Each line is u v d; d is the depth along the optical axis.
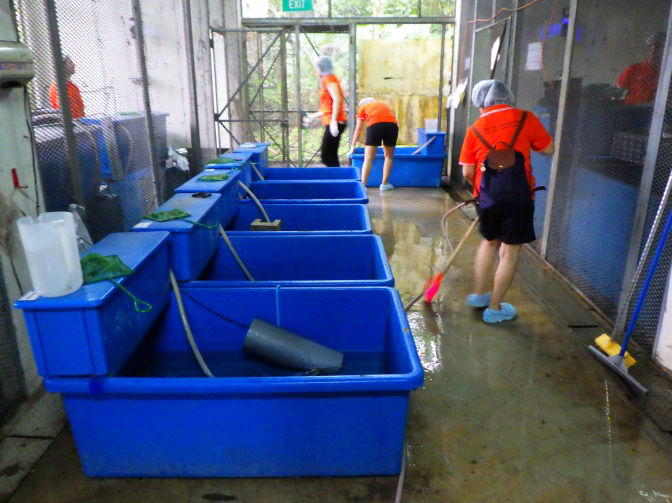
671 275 2.41
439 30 8.71
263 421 1.76
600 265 3.12
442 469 1.91
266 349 2.24
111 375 1.73
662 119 2.44
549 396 2.34
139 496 1.77
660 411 2.21
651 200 2.55
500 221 2.86
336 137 6.00
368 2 8.59
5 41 1.97
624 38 2.79
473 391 2.38
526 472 1.89
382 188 6.62
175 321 2.38
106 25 3.23
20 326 2.21
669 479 1.85
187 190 3.05
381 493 1.79
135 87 3.68
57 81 2.51
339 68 8.88
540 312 3.18
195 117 4.84
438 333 2.93
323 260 2.95
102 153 3.16
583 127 3.31
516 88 4.49
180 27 4.96
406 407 1.74
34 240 1.55
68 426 2.12
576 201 3.44
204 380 1.68
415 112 7.65
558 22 3.64
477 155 2.82
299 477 1.86
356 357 2.39
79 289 1.66
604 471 1.89
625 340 2.45
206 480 1.85
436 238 4.74
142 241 2.15
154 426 1.77
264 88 7.09
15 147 2.12
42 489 1.80
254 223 3.32
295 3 6.95
